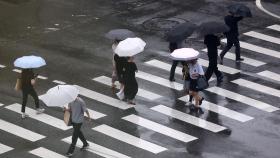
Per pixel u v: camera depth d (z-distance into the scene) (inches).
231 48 2005.4
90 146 1517.0
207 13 2222.0
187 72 1647.4
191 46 2007.9
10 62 1967.3
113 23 2193.7
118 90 1777.8
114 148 1507.1
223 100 1706.4
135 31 2121.1
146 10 2274.9
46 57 1980.8
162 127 1589.6
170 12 2244.1
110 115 1653.5
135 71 1686.8
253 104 1680.6
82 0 2406.5
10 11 2348.7
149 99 1723.7
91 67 1909.4
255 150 1476.4
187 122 1608.0
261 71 1857.8
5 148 1526.8
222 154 1466.5
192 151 1483.8
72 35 2128.4
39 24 2231.8
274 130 1558.8
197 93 1647.4
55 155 1488.7
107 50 2010.3
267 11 2250.2
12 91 1800.0
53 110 1691.7
